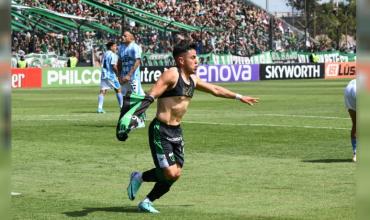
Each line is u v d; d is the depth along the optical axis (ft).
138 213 38.14
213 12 285.02
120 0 263.29
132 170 53.83
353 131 57.21
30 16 221.87
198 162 57.57
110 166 55.77
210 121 93.25
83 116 101.86
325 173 51.75
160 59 225.76
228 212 38.32
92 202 41.39
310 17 338.13
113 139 73.31
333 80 244.01
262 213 37.99
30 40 213.87
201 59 235.61
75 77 205.05
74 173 52.31
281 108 117.80
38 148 66.23
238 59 245.65
